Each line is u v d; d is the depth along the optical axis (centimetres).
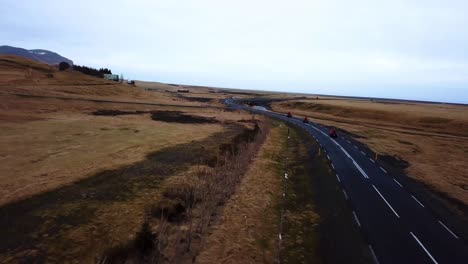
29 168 3319
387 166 4169
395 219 2473
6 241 1992
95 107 8431
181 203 2642
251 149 4756
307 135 6494
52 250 1908
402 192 3125
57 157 3775
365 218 2469
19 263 1773
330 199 2897
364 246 2042
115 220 2314
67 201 2614
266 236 2219
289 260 1925
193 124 7312
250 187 3161
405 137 6744
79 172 3306
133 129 6016
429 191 3203
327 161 4222
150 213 2447
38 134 4869
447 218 2530
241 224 2352
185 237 2095
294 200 2981
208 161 4003
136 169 3569
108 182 3111
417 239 2152
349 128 7881
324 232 2294
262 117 9506
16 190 2741
